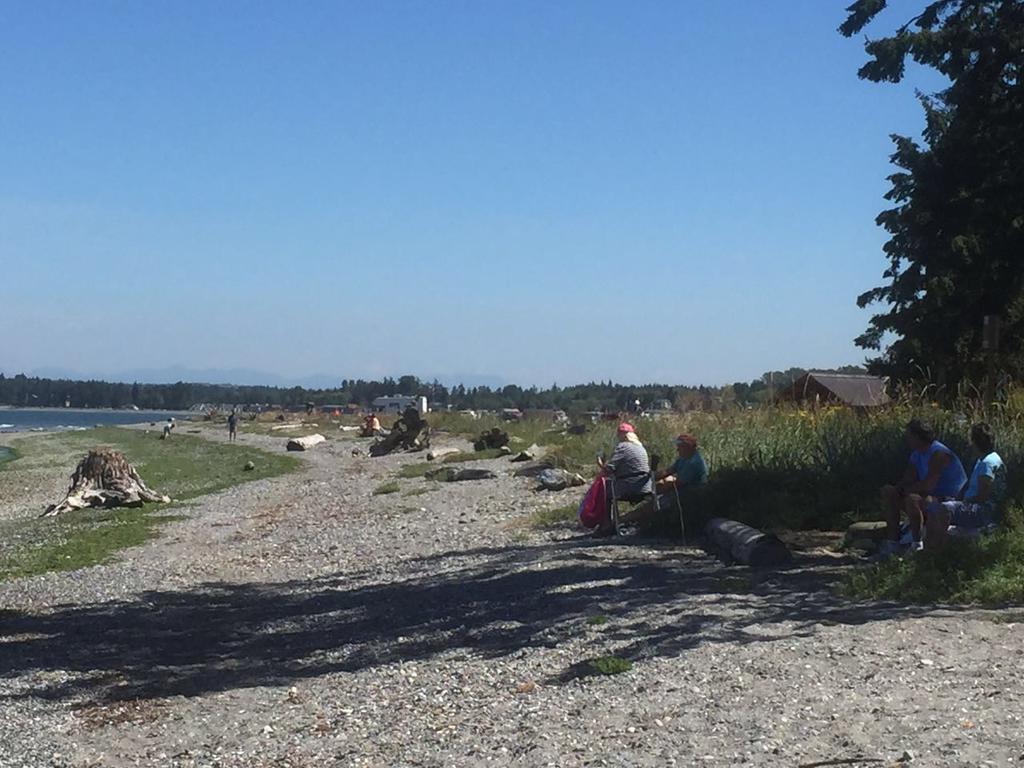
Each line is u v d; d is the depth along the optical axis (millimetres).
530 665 8766
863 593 9773
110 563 18203
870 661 7625
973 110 18844
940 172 23266
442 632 10383
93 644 11516
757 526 14320
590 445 26562
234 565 17203
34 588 15875
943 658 7555
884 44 18234
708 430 21156
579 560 13383
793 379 28344
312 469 38312
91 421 183000
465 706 8000
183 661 10484
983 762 5676
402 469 32688
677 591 10758
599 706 7441
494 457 31938
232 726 8250
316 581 14844
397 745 7344
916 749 5953
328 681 9234
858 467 15289
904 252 26828
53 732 8367
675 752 6383
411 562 15477
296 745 7629
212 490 32125
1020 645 7715
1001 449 14109
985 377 21781
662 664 8180
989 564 9570
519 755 6719
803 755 6082
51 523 24734
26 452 68375
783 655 7977
